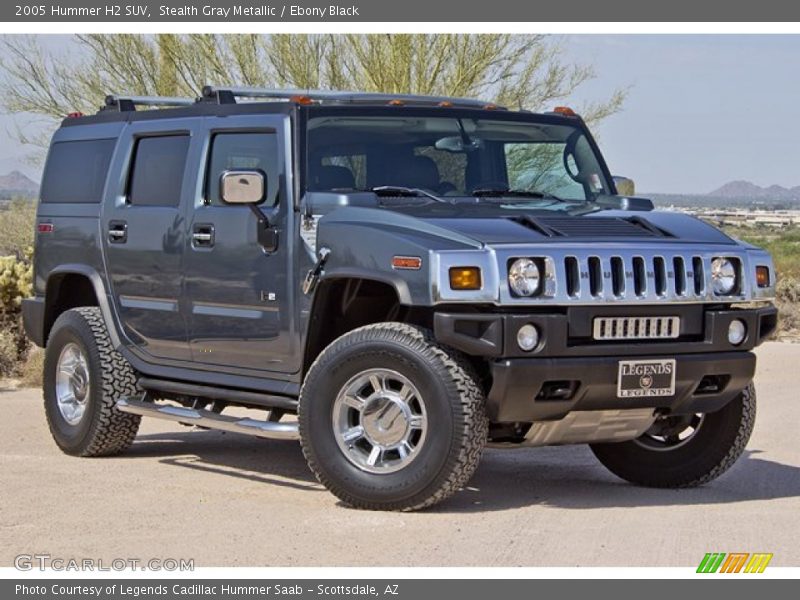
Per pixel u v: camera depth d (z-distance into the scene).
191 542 6.27
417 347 6.73
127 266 8.82
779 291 22.61
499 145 8.24
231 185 7.36
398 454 7.04
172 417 8.21
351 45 20.09
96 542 6.30
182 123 8.52
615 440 7.38
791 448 9.28
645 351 6.93
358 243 6.97
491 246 6.61
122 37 19.97
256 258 7.72
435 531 6.46
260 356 7.81
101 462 8.80
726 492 7.76
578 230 7.04
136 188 8.88
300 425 7.15
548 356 6.66
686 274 7.03
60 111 20.30
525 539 6.31
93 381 8.88
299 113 7.67
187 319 8.31
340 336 7.50
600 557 5.97
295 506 7.13
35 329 9.74
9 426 10.30
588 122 20.38
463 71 19.91
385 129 7.89
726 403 7.44
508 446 7.27
